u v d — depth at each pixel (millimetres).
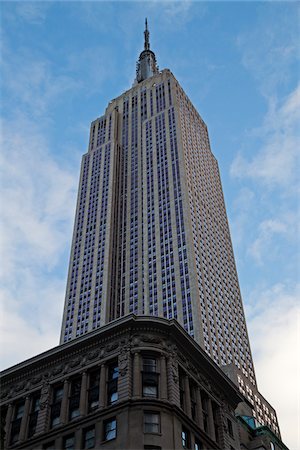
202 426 66000
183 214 193375
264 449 81125
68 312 188125
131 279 188875
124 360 64750
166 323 68375
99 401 63000
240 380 126000
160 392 62031
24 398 71062
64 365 70562
